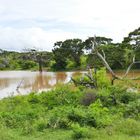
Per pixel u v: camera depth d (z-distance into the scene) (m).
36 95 22.06
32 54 108.81
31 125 14.12
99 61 35.78
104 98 18.17
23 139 12.05
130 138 11.78
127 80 22.55
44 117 15.20
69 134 12.70
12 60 114.81
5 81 49.00
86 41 86.06
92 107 16.81
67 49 93.06
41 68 95.00
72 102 19.45
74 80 23.64
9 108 19.17
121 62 63.94
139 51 63.47
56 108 17.44
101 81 22.72
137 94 18.88
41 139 12.17
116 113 15.88
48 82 44.97
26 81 47.50
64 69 92.50
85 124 13.70
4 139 11.90
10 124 14.40
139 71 59.38
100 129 13.23
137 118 14.83
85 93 19.27
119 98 18.14
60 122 13.84
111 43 71.25
